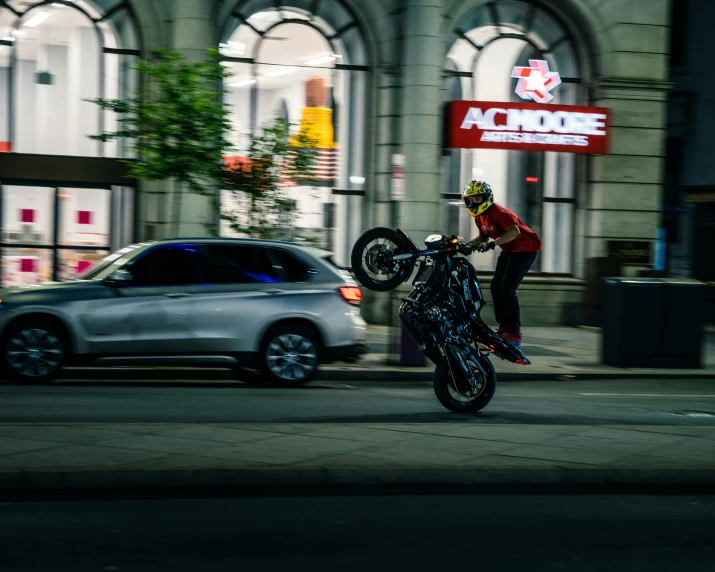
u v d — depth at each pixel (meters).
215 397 11.55
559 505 6.90
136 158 20.06
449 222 21.77
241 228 16.81
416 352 15.11
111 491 6.84
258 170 16.52
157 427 8.55
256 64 20.81
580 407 11.85
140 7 19.83
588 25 22.22
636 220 22.56
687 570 5.47
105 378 13.72
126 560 5.31
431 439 8.45
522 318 22.19
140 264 12.49
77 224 19.94
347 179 21.44
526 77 22.28
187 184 16.81
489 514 6.59
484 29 22.00
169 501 6.64
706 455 8.22
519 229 10.41
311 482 7.16
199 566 5.25
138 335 12.30
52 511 6.28
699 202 27.66
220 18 20.38
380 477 7.26
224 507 6.54
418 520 6.37
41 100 19.73
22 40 19.62
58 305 12.14
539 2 22.17
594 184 22.42
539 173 22.39
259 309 12.61
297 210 17.39
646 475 7.63
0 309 12.03
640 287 16.25
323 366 14.84
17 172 19.58
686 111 28.28
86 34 19.92
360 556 5.53
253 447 7.84
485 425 9.29
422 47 20.91
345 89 21.36
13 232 19.62
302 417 10.24
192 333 12.41
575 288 22.34
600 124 22.06
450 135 21.27
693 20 28.22
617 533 6.21
